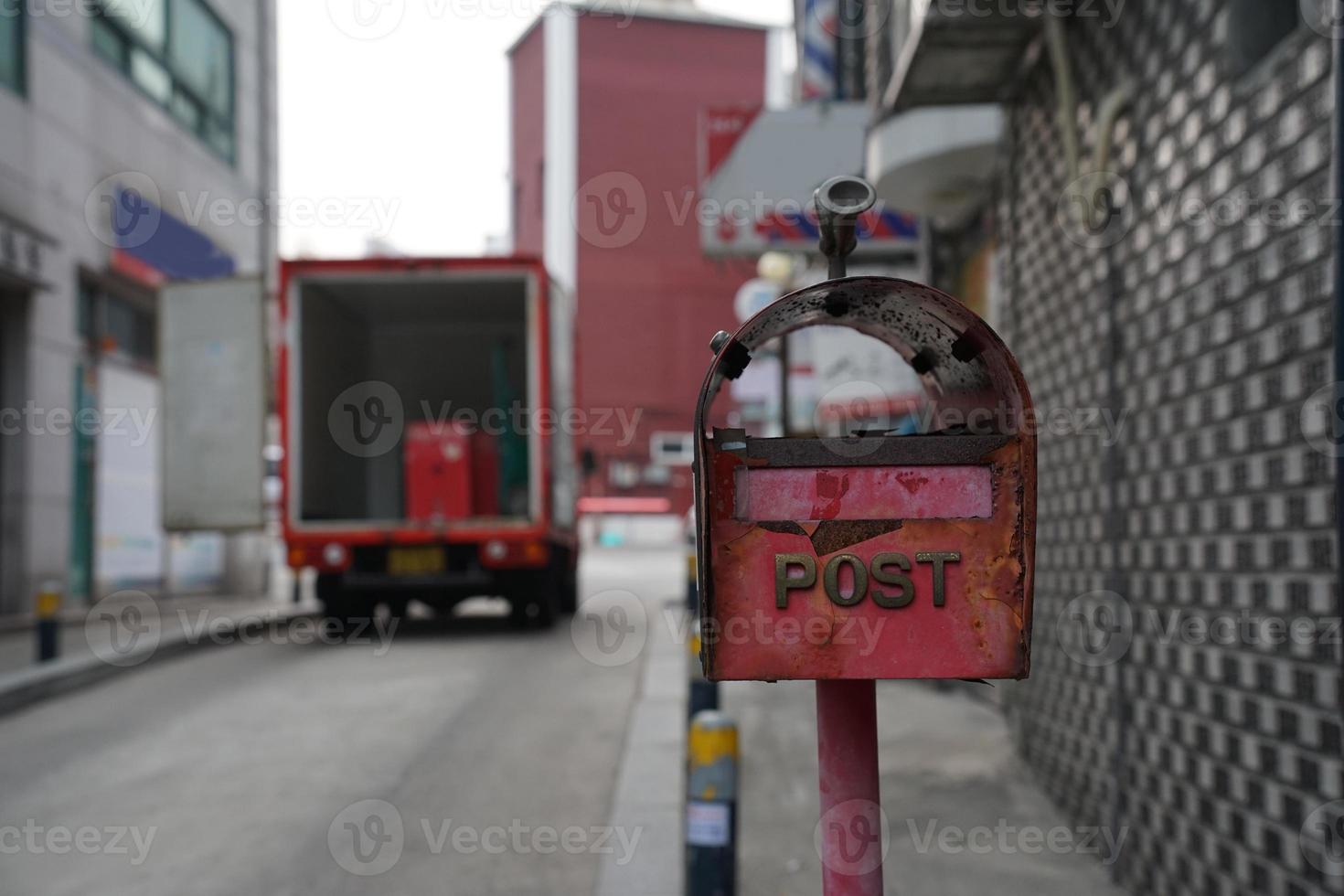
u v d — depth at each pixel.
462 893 3.62
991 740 5.68
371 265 9.53
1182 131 3.18
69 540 12.62
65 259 12.45
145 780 5.23
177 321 10.58
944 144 6.16
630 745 5.54
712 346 1.47
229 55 16.92
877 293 1.52
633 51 35.34
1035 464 1.44
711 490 1.44
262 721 6.54
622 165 35.25
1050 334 4.72
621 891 3.44
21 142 11.62
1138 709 3.50
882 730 5.98
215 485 10.44
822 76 12.25
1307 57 2.42
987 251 6.98
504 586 10.29
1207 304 2.99
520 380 11.54
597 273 35.16
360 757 5.57
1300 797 2.45
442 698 7.14
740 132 11.95
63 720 6.75
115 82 13.53
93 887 3.78
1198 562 3.05
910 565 1.43
